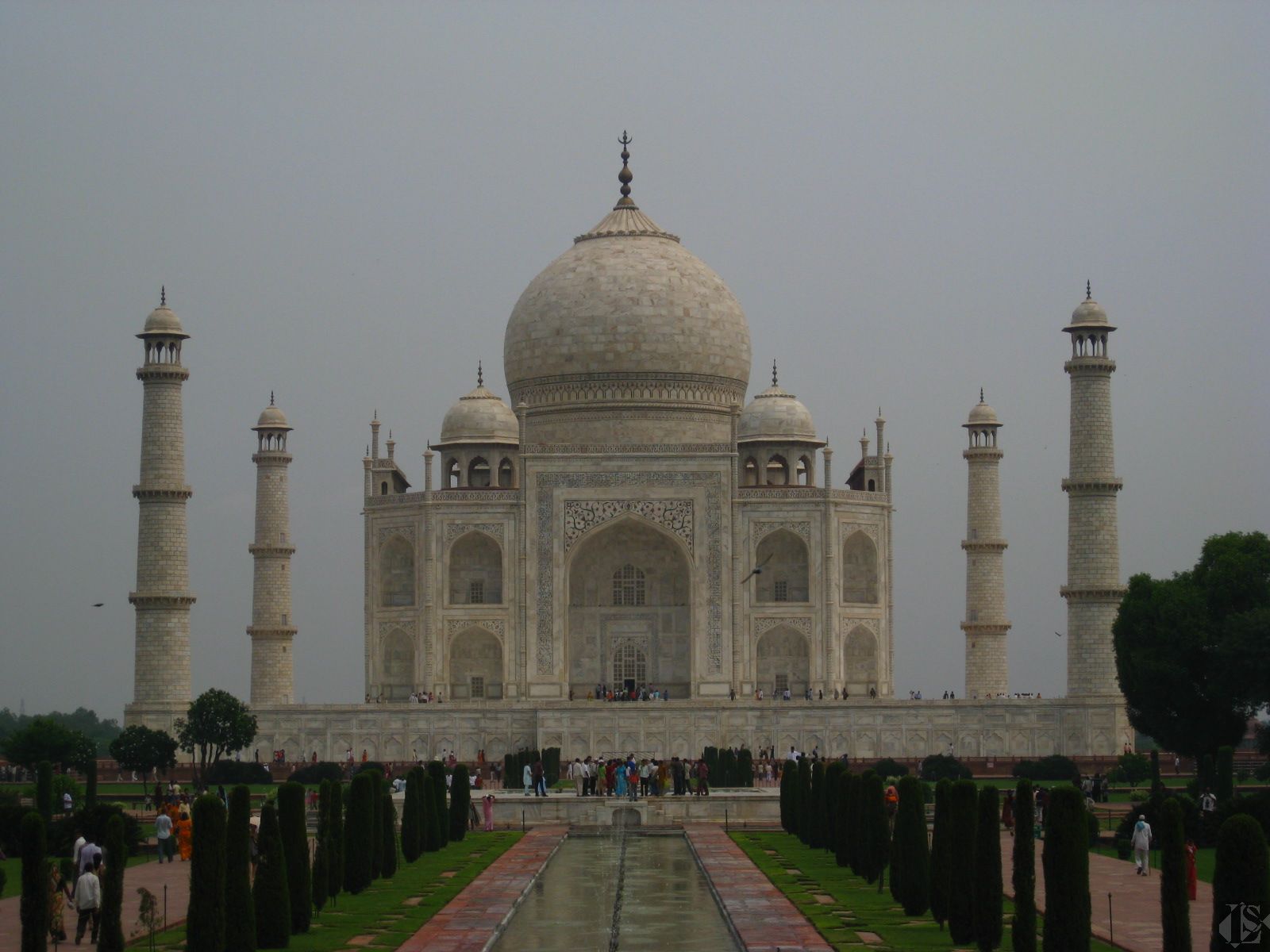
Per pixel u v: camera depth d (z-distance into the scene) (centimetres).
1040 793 14012
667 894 10569
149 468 19988
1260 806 11994
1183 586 16450
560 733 19375
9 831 12231
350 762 19012
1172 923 6962
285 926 8444
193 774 18650
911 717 19488
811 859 12075
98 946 7431
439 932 8850
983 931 8144
